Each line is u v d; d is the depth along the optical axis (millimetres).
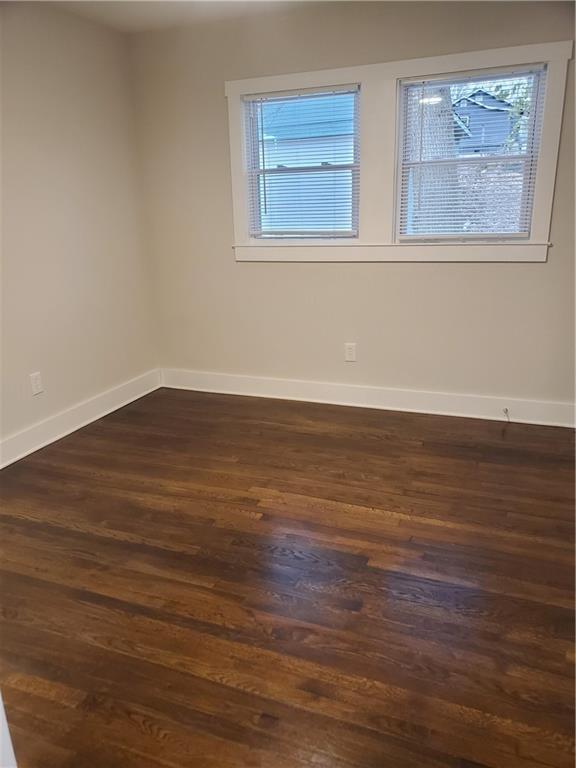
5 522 2471
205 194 3744
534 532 2295
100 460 3051
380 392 3707
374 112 3203
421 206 3326
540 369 3320
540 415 3391
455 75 3035
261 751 1409
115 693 1590
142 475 2869
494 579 2021
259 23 3291
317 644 1745
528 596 1932
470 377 3479
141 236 3971
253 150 3588
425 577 2041
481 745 1410
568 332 3211
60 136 3191
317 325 3738
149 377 4176
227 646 1747
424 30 3004
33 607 1944
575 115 2889
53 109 3125
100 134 3490
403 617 1848
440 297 3400
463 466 2865
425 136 3197
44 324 3211
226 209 3721
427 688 1576
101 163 3521
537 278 3184
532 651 1693
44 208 3133
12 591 2029
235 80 3439
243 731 1464
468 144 3145
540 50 2846
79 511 2547
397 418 3537
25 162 2986
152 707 1541
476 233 3266
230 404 3875
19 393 3086
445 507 2494
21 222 2998
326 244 3539
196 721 1496
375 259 3465
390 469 2854
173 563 2162
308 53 3246
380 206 3354
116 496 2670
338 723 1479
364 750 1405
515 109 3012
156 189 3871
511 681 1591
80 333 3484
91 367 3602
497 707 1513
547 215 3062
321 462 2955
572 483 2676
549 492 2598
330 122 3365
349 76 3193
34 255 3100
